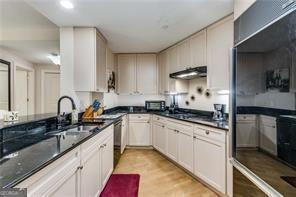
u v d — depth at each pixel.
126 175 2.92
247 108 1.60
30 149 1.37
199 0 2.13
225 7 2.28
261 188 1.34
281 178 1.16
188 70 3.10
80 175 1.63
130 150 4.27
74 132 2.11
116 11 2.39
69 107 2.95
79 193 1.60
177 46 3.78
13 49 4.04
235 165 1.77
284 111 1.12
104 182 2.45
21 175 0.91
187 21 2.69
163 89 4.40
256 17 1.43
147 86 4.76
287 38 1.08
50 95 5.76
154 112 4.38
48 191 1.12
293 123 1.04
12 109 4.38
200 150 2.59
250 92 1.55
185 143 2.95
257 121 1.44
